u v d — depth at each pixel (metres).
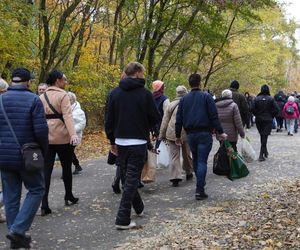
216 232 5.77
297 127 21.70
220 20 21.09
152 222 6.42
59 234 6.03
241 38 28.69
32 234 6.03
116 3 21.66
